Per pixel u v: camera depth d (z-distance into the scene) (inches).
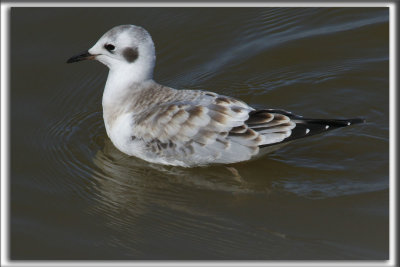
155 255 470.0
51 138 600.7
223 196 526.6
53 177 554.6
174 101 533.3
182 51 712.4
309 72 678.5
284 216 502.6
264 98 645.9
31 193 537.3
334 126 507.8
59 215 514.0
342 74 671.1
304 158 561.6
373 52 700.7
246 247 474.3
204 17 751.7
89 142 596.7
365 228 486.9
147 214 510.9
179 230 493.4
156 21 741.3
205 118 514.6
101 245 481.7
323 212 503.5
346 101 634.8
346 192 521.0
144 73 556.4
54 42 703.7
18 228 498.6
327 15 757.3
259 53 706.8
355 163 553.0
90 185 544.1
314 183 532.7
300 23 748.6
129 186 541.0
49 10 741.3
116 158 570.6
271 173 545.0
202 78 676.7
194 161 532.7
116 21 732.0
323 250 469.4
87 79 678.5
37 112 631.2
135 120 538.0
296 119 514.9
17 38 705.0
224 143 513.7
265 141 507.8
